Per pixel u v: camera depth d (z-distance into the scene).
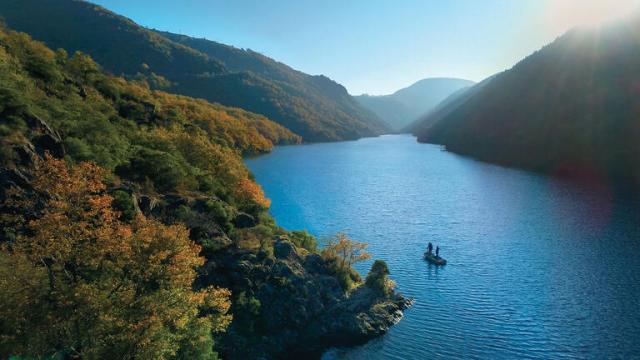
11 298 25.56
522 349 49.47
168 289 31.78
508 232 97.00
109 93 93.50
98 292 28.78
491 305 60.59
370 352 49.41
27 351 25.31
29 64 73.31
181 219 54.19
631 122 191.62
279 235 63.94
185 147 83.25
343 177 183.25
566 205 122.19
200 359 36.28
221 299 37.88
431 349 49.78
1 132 43.00
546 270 73.25
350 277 62.38
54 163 30.62
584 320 56.00
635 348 49.31
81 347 27.73
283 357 48.16
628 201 124.62
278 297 52.41
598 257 79.12
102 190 48.75
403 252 83.62
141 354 27.41
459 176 186.25
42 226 27.78
